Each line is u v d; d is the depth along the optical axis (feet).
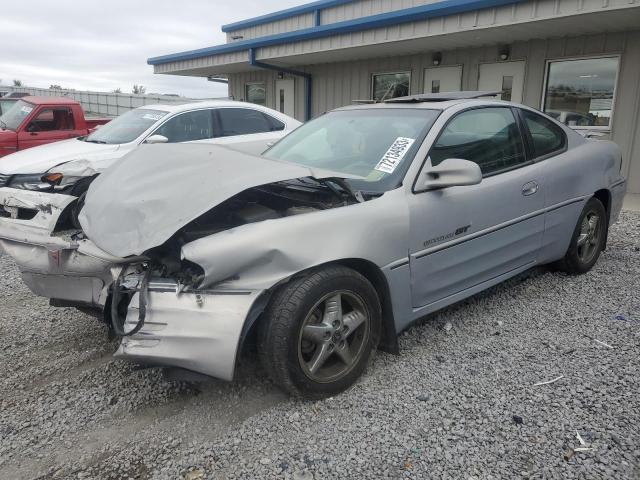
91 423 9.21
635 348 11.25
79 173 12.79
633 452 8.03
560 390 9.72
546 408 9.19
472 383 10.05
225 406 9.62
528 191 13.09
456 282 11.71
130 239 9.02
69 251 10.47
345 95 43.19
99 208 10.16
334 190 10.34
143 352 8.63
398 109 13.09
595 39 28.96
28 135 32.83
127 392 10.16
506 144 13.19
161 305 8.70
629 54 27.89
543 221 13.70
